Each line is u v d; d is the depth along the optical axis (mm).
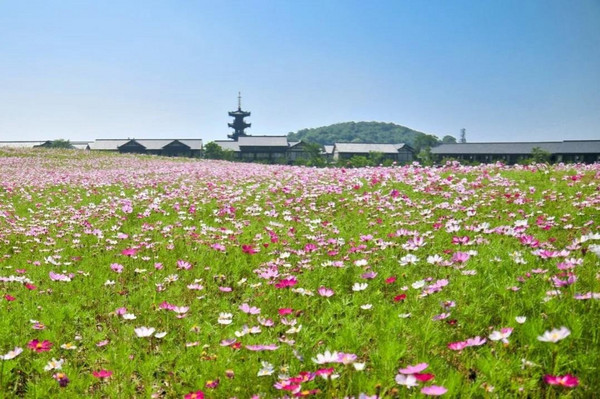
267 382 2820
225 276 5312
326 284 4789
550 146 91125
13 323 3904
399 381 2318
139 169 26812
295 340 3410
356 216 8938
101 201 12781
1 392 2869
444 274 4664
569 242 5801
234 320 3977
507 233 5730
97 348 3617
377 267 5293
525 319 3135
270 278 4785
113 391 2920
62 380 2832
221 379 2867
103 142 102875
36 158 35812
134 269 5758
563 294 3604
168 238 7477
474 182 11320
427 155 100438
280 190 12719
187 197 12211
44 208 11820
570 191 9867
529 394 2604
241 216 9625
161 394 3016
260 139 107375
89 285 5113
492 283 4152
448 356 3123
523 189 10469
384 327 3498
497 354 2963
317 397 2684
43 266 5965
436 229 6848
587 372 2598
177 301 4512
